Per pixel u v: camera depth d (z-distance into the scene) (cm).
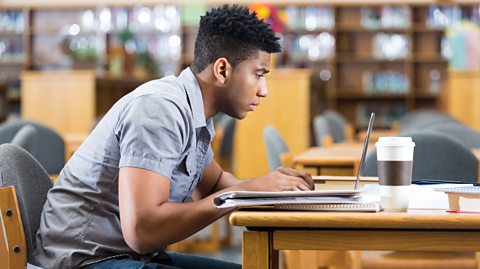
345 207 172
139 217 193
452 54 1030
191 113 212
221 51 213
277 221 163
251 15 214
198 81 217
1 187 209
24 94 916
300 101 823
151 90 208
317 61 1329
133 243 196
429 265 281
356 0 1324
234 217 163
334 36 1328
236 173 823
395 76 1339
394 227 161
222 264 234
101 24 1345
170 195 214
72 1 1340
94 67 1069
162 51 1344
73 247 211
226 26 212
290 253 323
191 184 222
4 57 1358
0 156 215
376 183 229
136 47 1343
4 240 209
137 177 196
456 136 464
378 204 176
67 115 908
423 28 1329
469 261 283
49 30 1353
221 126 675
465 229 162
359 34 1346
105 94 974
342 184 228
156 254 229
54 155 498
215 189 252
